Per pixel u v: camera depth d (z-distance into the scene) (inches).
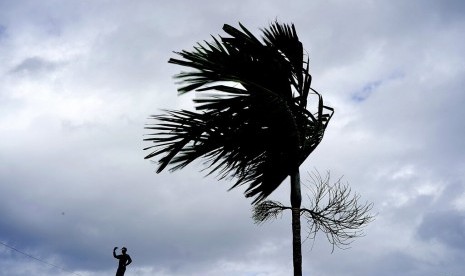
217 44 143.6
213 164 149.7
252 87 140.7
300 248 145.3
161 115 139.1
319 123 147.1
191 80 143.3
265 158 150.6
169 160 142.1
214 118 139.1
